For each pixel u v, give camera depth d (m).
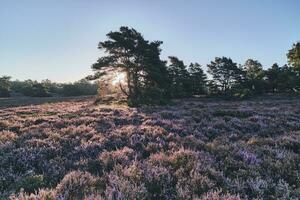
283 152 9.04
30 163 8.10
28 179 6.61
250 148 9.41
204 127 13.81
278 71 87.31
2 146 9.77
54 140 10.73
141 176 6.53
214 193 5.54
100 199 5.18
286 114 20.42
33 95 130.12
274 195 5.95
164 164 7.57
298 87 81.12
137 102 38.06
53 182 6.66
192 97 74.88
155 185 6.25
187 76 78.44
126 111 22.31
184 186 6.11
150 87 48.44
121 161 7.99
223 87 79.62
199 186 6.15
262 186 6.17
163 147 9.71
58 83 198.12
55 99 89.50
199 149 9.72
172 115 18.92
